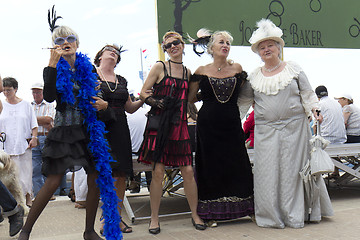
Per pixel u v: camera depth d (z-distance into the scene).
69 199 6.28
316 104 3.67
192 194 3.68
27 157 5.41
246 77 3.86
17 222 3.41
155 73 3.63
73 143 2.84
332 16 8.24
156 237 3.36
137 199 5.86
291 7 7.88
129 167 3.46
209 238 3.25
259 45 3.76
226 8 7.24
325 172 3.45
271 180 3.58
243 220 3.92
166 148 3.56
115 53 3.56
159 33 6.62
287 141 3.62
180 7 6.79
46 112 6.53
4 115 5.28
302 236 3.19
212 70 3.81
